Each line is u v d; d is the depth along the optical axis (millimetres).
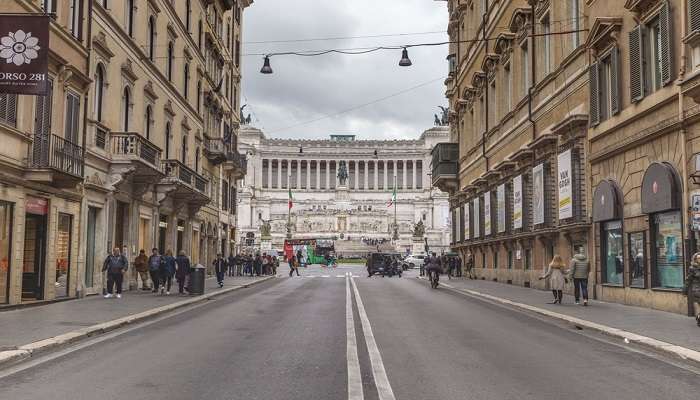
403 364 10461
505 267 37344
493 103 40938
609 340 13484
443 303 23281
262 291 31344
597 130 23500
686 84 17078
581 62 25234
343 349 12016
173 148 36562
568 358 11148
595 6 23953
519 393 8406
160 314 18984
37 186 20719
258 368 10086
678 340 12539
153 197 32844
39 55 16219
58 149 21531
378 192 139875
